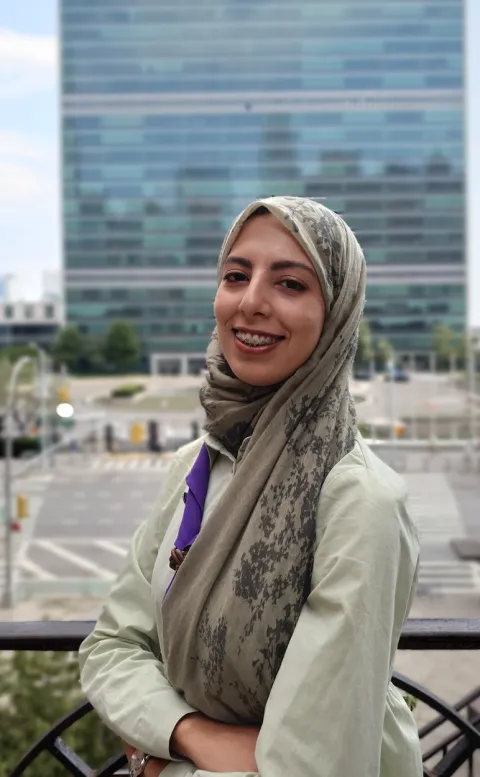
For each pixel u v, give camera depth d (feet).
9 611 41.91
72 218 255.29
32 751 5.51
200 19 253.44
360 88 252.83
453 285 251.60
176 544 4.12
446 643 5.29
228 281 4.12
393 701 3.99
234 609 3.60
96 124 254.68
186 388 181.88
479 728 6.77
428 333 250.37
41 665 12.96
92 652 4.48
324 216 4.01
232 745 3.60
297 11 252.42
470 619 5.53
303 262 3.86
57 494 78.69
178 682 3.89
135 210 255.09
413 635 5.25
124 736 3.91
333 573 3.44
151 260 255.70
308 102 253.44
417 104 252.62
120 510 71.05
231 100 253.85
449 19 252.21
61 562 53.72
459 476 81.20
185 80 254.27
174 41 253.65
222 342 4.12
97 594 44.96
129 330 237.66
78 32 254.27
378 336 250.16
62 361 229.04
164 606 3.91
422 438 112.68
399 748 3.81
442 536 53.83
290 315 3.81
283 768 3.21
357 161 253.24
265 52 252.42
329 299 3.91
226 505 3.82
